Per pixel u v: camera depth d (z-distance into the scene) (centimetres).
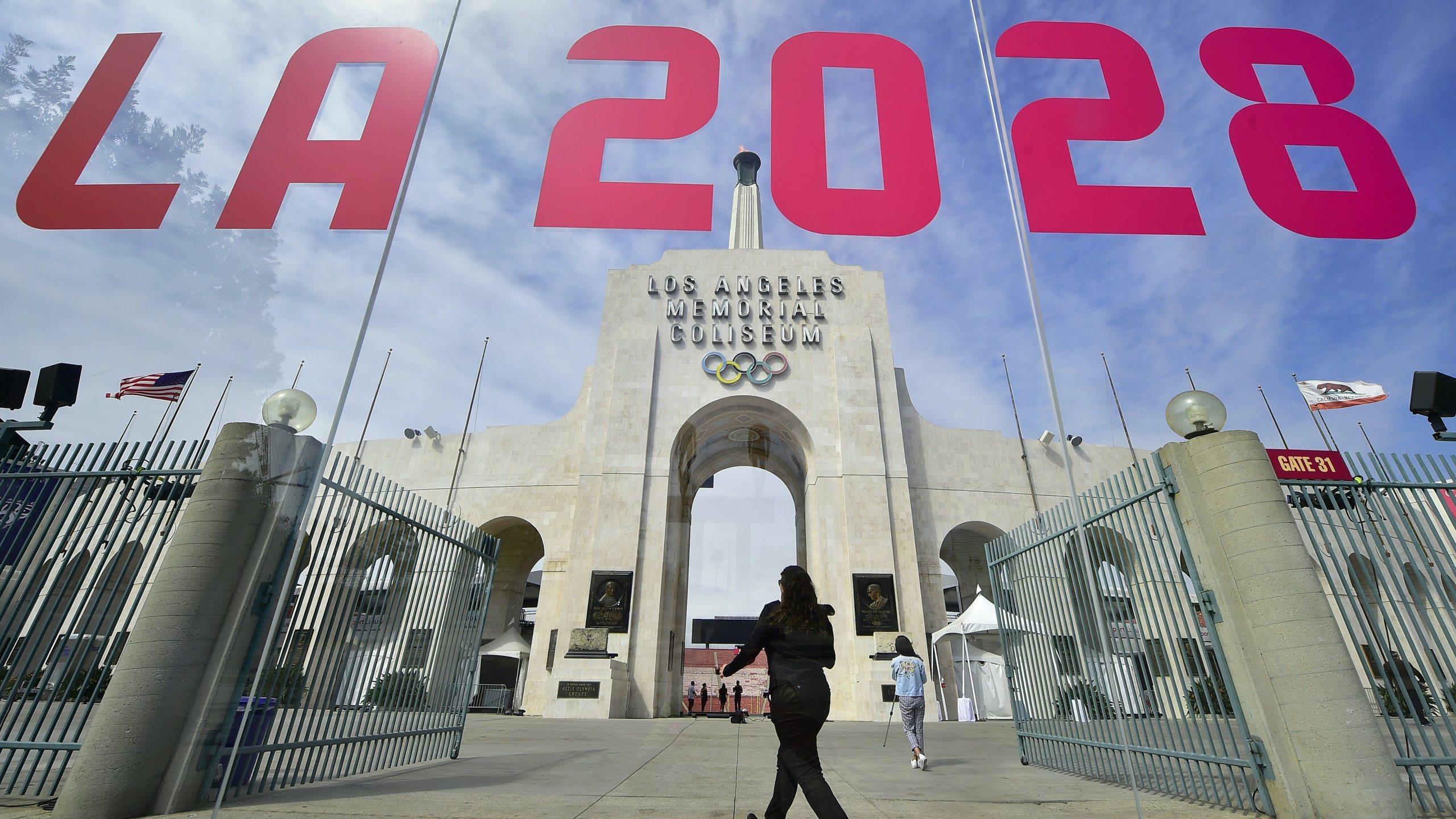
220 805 498
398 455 3412
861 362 3167
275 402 633
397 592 826
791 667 437
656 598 2755
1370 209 786
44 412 670
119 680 531
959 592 3478
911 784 747
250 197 750
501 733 1478
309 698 668
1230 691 604
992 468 3303
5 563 606
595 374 3180
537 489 3266
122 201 732
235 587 582
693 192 882
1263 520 598
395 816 509
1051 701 902
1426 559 652
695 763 926
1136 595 727
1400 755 579
